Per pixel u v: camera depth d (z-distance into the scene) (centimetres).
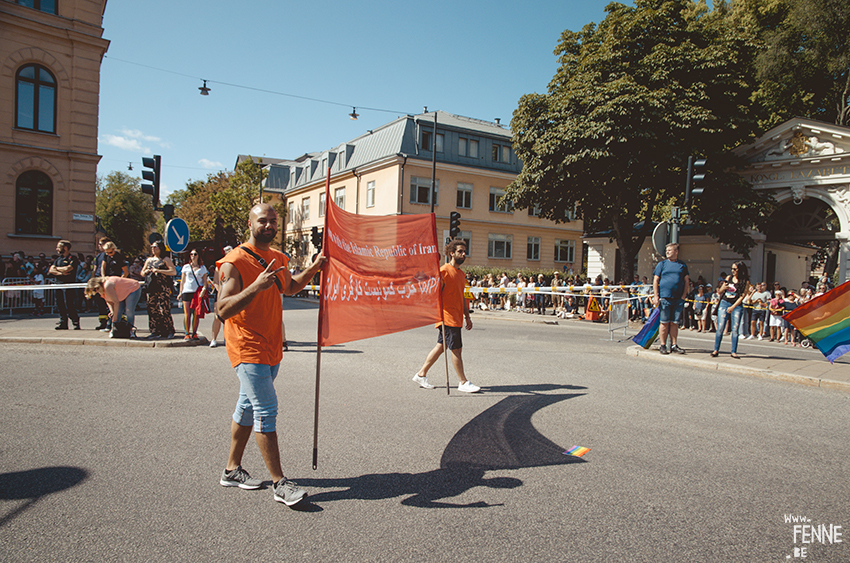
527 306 2150
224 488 336
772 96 2272
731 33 1892
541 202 2198
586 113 1808
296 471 367
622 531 286
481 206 3503
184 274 945
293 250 4453
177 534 276
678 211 1205
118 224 6050
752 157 1964
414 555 258
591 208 2238
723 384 680
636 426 483
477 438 443
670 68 1762
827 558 261
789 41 2092
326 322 375
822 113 2422
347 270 402
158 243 971
